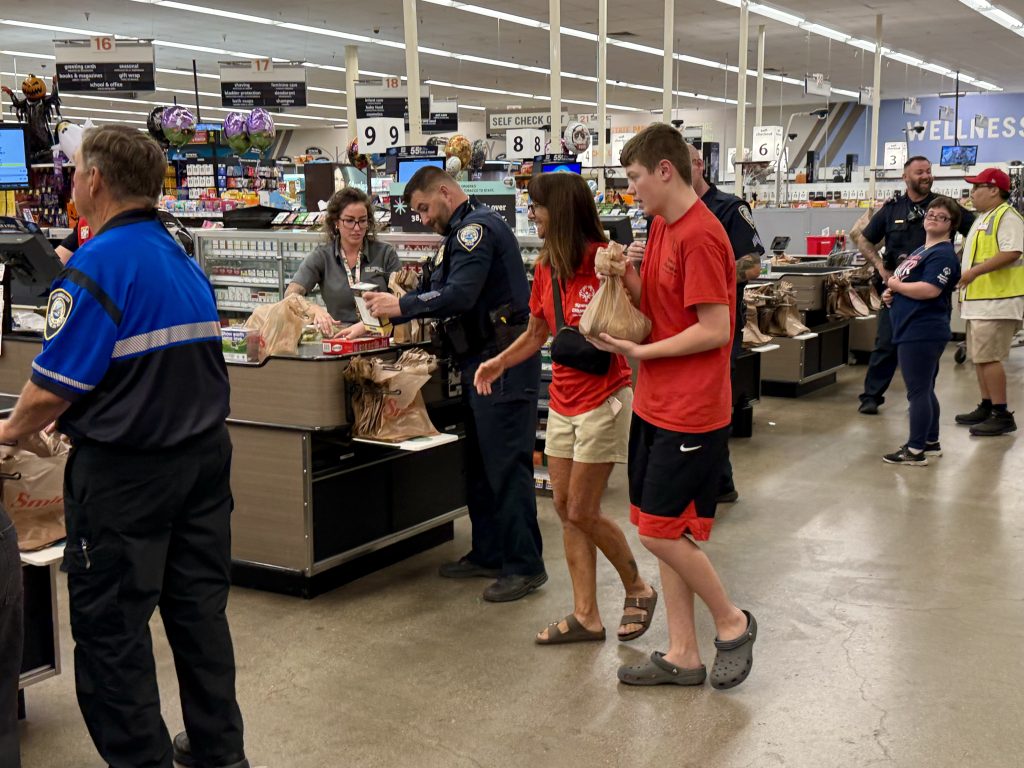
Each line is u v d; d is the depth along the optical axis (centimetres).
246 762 257
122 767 235
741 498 532
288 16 1617
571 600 389
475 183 566
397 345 403
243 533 396
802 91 2712
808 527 481
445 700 307
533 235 593
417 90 694
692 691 312
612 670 327
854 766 268
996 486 551
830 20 1709
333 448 392
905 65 2256
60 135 668
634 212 852
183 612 244
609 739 283
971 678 319
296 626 365
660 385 290
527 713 299
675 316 286
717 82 2552
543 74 2391
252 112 771
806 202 1283
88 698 235
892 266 732
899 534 469
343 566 407
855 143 3003
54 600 286
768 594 394
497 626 364
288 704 305
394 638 354
